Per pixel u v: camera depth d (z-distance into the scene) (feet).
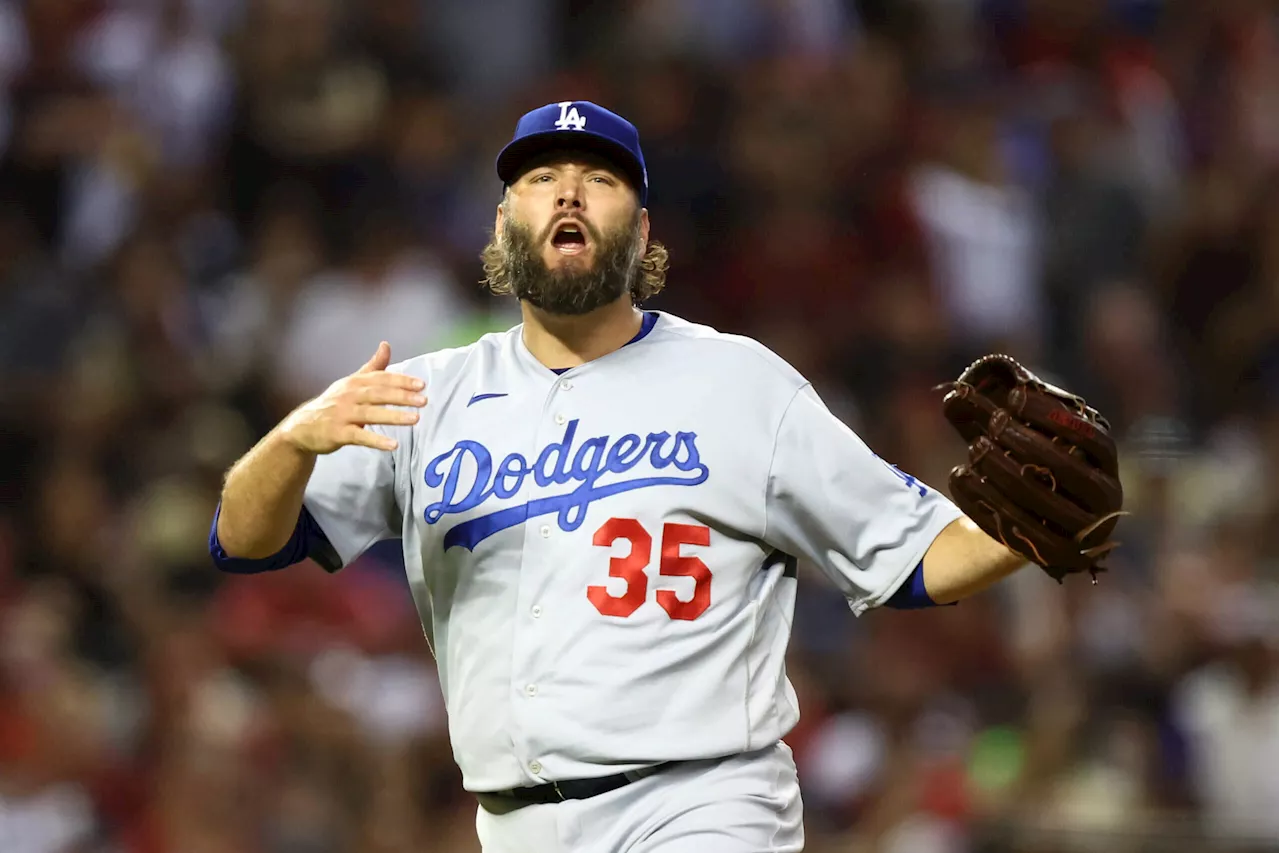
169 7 126.72
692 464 40.09
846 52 135.23
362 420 38.17
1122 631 93.35
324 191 121.60
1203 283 126.82
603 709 38.70
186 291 114.32
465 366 42.45
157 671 87.81
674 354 41.65
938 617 92.38
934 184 125.29
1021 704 90.12
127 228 116.88
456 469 40.81
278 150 122.01
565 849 39.17
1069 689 89.61
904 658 90.63
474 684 40.24
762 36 132.87
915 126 130.21
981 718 89.86
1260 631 92.12
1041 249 127.95
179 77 124.06
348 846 82.99
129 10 126.41
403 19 130.41
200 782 82.79
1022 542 39.32
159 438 105.81
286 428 38.75
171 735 85.71
